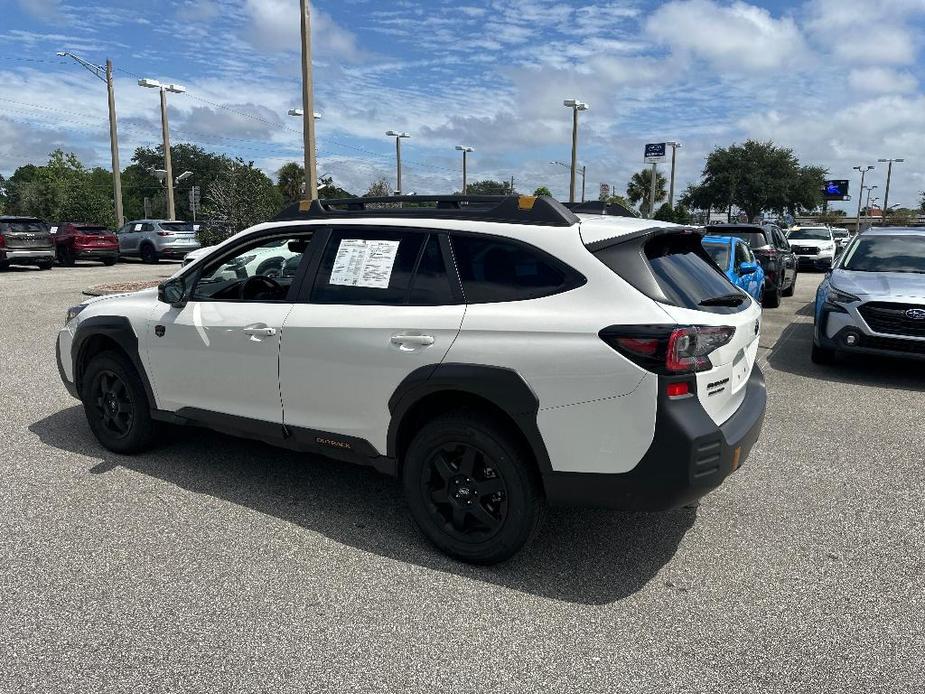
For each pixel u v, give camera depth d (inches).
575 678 103.7
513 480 128.4
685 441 115.6
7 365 302.0
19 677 101.9
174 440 203.9
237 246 166.1
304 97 592.1
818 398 268.8
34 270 852.6
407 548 142.4
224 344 160.7
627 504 121.7
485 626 116.2
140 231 1021.8
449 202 151.9
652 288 121.3
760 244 521.3
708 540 148.3
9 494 165.2
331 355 143.9
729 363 128.4
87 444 199.9
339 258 149.9
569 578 132.0
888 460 198.4
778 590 128.6
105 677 102.3
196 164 3631.9
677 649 110.7
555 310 123.4
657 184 2425.0
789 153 1973.4
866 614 121.0
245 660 106.5
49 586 125.6
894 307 288.4
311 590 126.2
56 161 2102.6
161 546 141.3
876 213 3895.2
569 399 120.6
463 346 128.6
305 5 579.5
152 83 1181.1
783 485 178.9
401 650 109.6
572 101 1207.6
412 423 143.4
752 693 100.7
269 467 184.4
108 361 186.2
